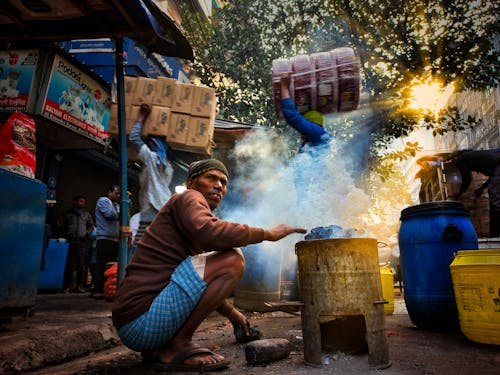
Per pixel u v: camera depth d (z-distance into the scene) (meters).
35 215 2.81
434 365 1.83
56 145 7.17
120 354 2.29
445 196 7.94
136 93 4.38
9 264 2.54
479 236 7.20
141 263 1.89
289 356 2.09
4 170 2.54
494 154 6.08
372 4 8.46
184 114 4.35
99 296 5.17
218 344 2.51
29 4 3.29
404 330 2.96
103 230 5.62
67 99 6.10
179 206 1.90
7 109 5.48
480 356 2.02
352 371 1.73
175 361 1.85
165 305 1.79
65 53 5.86
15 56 5.55
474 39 8.10
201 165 2.11
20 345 2.01
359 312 1.76
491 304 2.28
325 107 3.39
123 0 3.21
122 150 3.56
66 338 2.30
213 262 1.90
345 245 1.79
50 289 6.46
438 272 2.83
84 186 8.33
